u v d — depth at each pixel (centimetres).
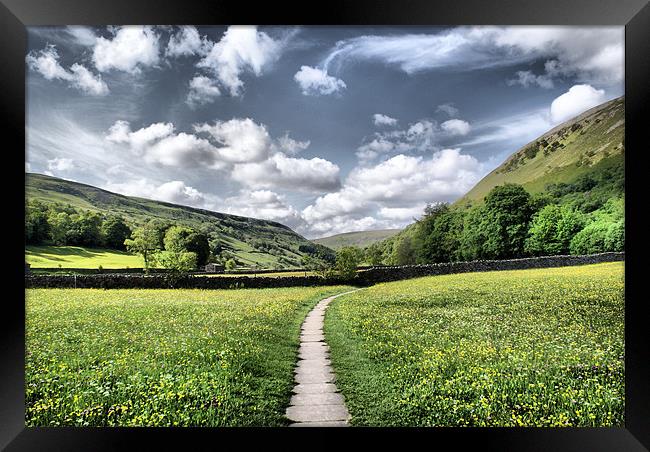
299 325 1802
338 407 928
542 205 5781
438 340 1477
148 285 3675
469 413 921
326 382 1062
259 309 2239
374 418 885
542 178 6306
